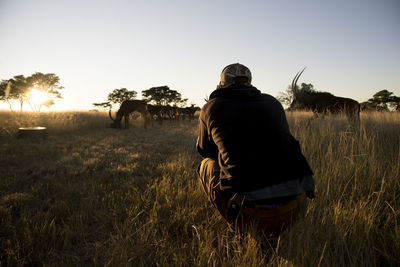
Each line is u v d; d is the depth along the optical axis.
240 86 1.41
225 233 1.96
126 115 11.44
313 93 7.66
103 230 2.08
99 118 12.94
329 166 2.96
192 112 19.94
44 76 50.84
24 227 2.00
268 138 1.26
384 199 2.31
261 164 1.24
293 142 1.34
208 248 1.67
